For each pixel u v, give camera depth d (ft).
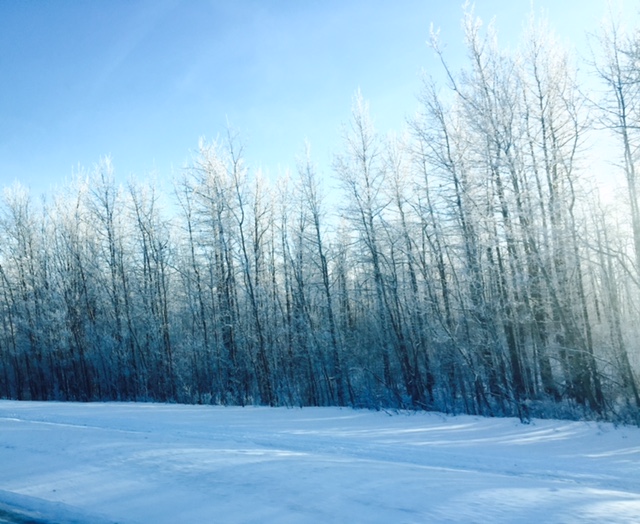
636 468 30.27
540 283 56.80
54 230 117.80
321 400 86.07
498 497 18.49
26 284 119.55
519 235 54.95
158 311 101.86
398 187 72.23
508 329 62.34
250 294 85.87
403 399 71.31
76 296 111.04
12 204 120.26
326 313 89.15
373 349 88.33
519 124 56.49
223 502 18.21
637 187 51.93
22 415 55.77
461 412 61.72
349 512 16.72
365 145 73.72
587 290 71.56
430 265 70.23
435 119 63.21
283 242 97.19
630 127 49.83
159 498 19.12
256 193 92.02
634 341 55.57
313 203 83.46
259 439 38.81
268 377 82.74
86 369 110.01
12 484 22.00
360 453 33.60
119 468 23.85
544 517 16.28
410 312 74.13
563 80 57.21
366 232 73.41
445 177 62.69
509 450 36.17
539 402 57.47
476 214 57.52
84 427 39.86
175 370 97.30
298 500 18.08
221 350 92.32
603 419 49.26
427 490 19.33
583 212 56.70
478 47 58.65
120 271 105.09
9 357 132.57
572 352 54.44
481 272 59.47
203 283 97.04
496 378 62.13
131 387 107.04
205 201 88.94
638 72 49.57
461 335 63.00
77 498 19.69
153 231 103.14
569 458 33.35
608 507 17.61
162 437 34.86
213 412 61.87
